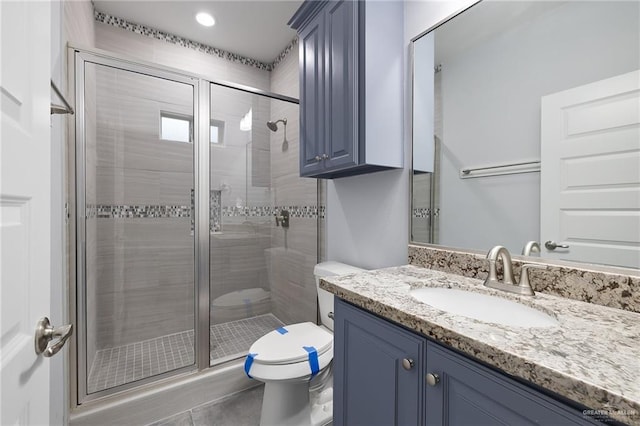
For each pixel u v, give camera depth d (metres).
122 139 1.81
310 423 1.32
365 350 0.87
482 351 0.55
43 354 0.58
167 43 2.32
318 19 1.47
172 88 1.88
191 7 2.02
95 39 2.04
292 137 2.32
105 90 1.73
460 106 1.15
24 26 0.54
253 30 2.29
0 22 0.46
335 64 1.35
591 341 0.56
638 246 0.73
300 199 2.28
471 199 1.12
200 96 1.94
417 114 1.31
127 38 2.16
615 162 0.77
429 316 0.68
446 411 0.64
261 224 2.32
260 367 1.22
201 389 1.61
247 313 2.23
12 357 0.48
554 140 0.89
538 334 0.59
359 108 1.25
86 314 1.47
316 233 2.16
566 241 0.86
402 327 0.77
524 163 0.96
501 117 1.02
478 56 1.09
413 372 0.72
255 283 2.29
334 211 1.84
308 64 1.55
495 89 1.04
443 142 1.21
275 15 2.11
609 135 0.78
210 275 2.00
